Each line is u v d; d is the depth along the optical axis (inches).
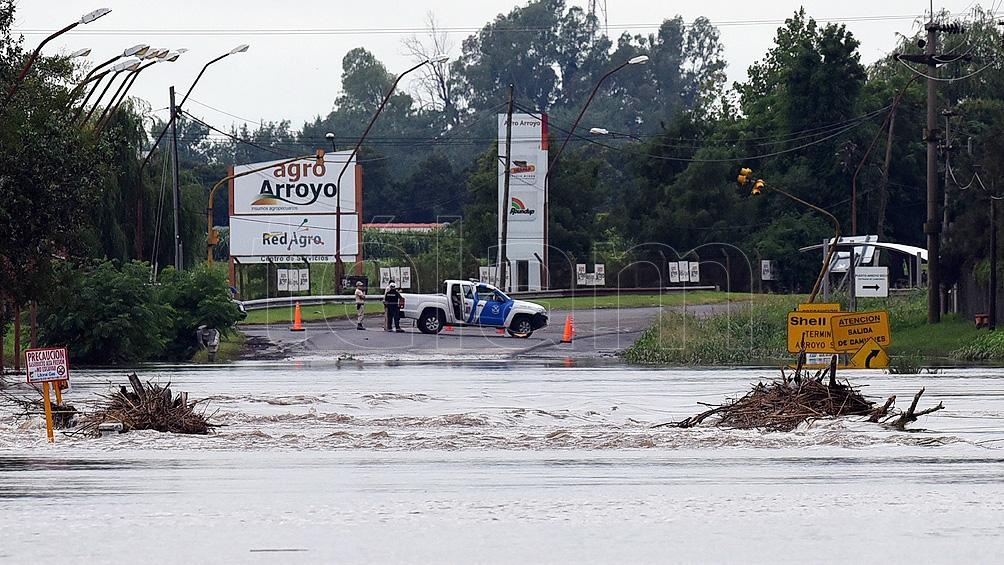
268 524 1899.6
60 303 5669.3
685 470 2498.8
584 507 2048.5
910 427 3275.1
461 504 2080.5
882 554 1665.8
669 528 1862.7
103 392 4638.3
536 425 3430.1
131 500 2121.1
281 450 2839.6
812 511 2003.0
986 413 3666.3
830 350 3860.7
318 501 2112.5
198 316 7391.7
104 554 1676.9
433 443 2957.7
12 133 4918.8
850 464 2581.2
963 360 7381.9
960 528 1850.4
